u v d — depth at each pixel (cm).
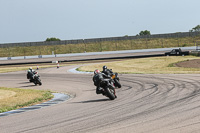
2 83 5069
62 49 18725
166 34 18975
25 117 1708
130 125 1245
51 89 3741
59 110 1891
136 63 8550
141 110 1611
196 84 2769
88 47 18862
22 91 3475
